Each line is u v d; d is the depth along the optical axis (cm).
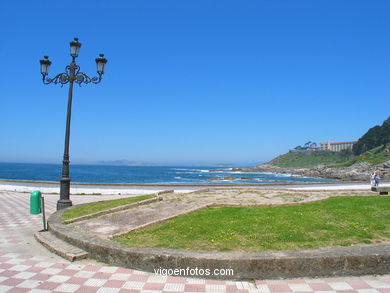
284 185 2302
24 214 1141
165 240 619
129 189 2120
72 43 1168
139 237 652
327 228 675
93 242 612
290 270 492
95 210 976
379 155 11181
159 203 1083
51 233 768
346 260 497
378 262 502
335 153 18850
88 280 496
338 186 2323
